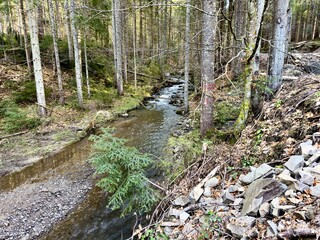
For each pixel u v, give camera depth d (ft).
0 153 30.19
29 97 43.91
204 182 13.87
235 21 40.91
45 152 31.27
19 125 35.99
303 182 9.74
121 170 16.56
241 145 16.11
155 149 31.09
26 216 19.84
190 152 19.80
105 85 64.59
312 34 91.15
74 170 27.17
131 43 93.61
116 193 15.55
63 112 43.80
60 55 60.29
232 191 12.08
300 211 8.38
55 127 38.70
